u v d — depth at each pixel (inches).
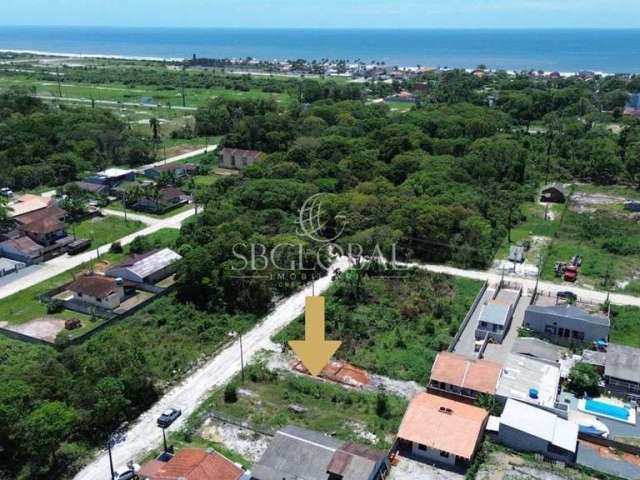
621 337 2620.6
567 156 5408.5
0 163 4864.7
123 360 2165.4
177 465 1712.6
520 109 7362.2
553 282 3164.4
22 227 3656.5
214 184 4576.8
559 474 1797.5
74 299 2938.0
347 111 6486.2
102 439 1971.0
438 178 4146.2
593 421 2037.4
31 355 2426.2
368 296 2955.2
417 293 2997.0
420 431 1887.3
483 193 4266.7
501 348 2507.4
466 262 3371.1
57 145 5521.7
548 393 2097.7
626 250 3553.2
